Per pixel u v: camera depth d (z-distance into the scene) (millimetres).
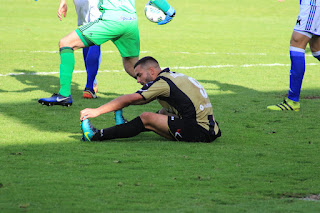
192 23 70750
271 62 40906
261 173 13664
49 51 44250
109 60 40438
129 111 22625
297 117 22078
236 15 82062
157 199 11273
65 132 18375
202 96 16969
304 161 15055
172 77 16844
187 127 16812
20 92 26797
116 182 12508
